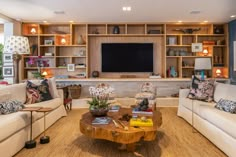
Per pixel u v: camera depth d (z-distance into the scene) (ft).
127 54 22.90
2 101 11.25
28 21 21.25
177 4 15.58
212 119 10.81
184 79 21.72
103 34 22.41
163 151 9.97
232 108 10.78
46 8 16.44
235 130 8.63
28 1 14.64
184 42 23.27
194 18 20.13
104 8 16.52
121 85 22.25
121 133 8.68
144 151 9.96
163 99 21.04
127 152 9.84
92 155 9.53
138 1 14.79
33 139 11.27
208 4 15.60
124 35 22.61
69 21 21.40
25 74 22.74
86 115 11.47
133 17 19.66
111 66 23.02
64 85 20.86
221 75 22.91
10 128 8.96
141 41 23.04
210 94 14.74
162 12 17.83
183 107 15.90
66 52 23.31
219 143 10.08
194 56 22.56
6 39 14.47
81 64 22.98
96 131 9.29
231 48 21.56
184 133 12.61
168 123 14.80
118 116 11.21
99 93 11.41
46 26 23.25
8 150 8.82
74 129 13.38
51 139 11.53
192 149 10.21
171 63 23.25
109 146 10.57
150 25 23.11
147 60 22.95
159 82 22.15
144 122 9.53
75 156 9.43
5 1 14.61
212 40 23.24
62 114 16.49
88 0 14.49
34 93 14.43
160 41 23.06
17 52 14.51
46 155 9.52
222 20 21.06
